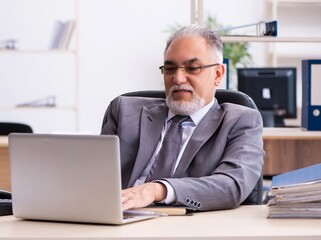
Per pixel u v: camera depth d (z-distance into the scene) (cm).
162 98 256
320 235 157
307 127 359
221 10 727
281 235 157
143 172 233
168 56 228
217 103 238
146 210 188
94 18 719
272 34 353
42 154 176
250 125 226
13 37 714
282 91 513
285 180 190
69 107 620
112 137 168
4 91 716
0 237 158
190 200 195
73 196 174
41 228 171
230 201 202
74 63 718
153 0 721
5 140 427
